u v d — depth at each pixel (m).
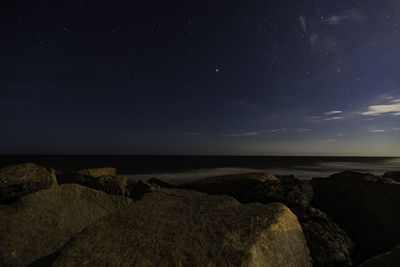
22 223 2.69
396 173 5.50
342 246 2.74
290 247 2.33
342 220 3.44
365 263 2.13
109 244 2.08
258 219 2.36
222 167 28.64
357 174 3.94
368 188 3.50
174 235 2.19
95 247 2.04
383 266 2.01
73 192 3.39
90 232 2.26
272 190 4.00
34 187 3.48
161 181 6.52
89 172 5.79
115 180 4.84
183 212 2.70
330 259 2.52
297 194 3.83
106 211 3.31
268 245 2.11
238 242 2.03
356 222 3.32
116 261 1.88
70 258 1.91
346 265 2.58
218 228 2.24
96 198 3.45
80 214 3.10
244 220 2.36
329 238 2.79
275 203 2.86
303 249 2.50
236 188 4.67
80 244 2.08
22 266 2.20
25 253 2.34
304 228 2.86
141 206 2.86
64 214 3.00
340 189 3.84
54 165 31.09
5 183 3.35
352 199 3.59
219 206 2.86
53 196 3.20
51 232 2.68
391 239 2.96
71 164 33.91
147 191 4.68
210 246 2.00
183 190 4.54
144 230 2.28
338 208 3.64
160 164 36.12
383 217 3.16
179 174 18.83
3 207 2.89
